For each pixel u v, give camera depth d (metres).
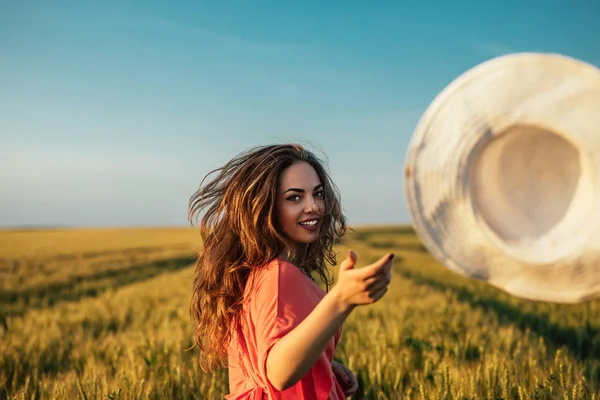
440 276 17.72
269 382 1.57
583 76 2.09
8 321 7.60
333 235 2.38
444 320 6.60
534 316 7.96
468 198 2.24
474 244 2.24
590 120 2.07
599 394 3.08
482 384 3.55
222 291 2.00
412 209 2.33
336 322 1.38
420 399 3.29
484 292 12.74
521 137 2.20
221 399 3.55
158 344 4.82
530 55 2.17
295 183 1.96
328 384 1.79
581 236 2.10
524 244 2.20
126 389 3.44
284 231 1.99
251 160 2.00
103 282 16.50
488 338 5.53
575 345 5.84
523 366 3.91
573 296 2.18
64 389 3.56
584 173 2.12
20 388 3.82
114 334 7.02
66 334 6.50
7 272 17.86
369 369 3.94
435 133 2.29
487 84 2.21
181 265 24.75
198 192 2.23
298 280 1.75
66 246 36.66
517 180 2.24
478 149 2.21
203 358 2.49
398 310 7.80
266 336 1.61
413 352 4.79
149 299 10.66
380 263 1.27
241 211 1.94
